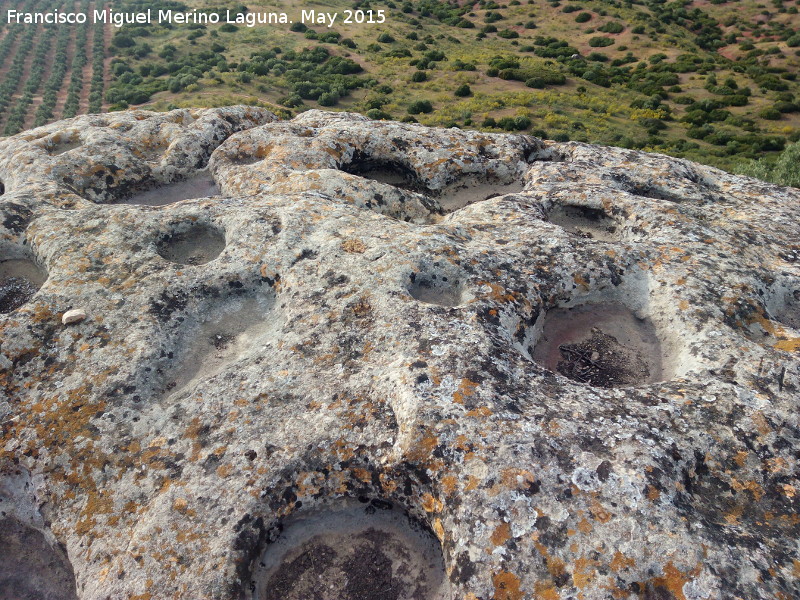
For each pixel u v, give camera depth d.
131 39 76.06
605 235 8.80
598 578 4.05
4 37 82.25
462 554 4.32
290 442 5.10
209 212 7.97
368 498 5.11
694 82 55.34
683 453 4.81
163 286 6.73
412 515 5.03
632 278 7.10
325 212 7.91
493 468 4.62
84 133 10.91
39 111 57.22
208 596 4.34
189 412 5.46
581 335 6.75
